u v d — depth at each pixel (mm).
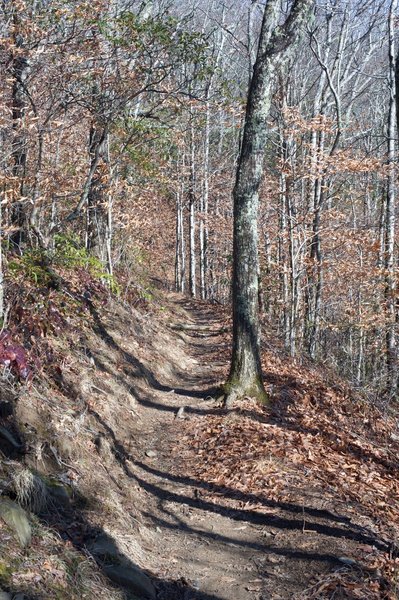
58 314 8742
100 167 11758
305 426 8227
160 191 21078
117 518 5047
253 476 6434
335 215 14906
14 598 3275
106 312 11656
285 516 5633
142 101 13195
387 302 14227
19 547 3730
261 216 18078
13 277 7582
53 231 10742
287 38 8562
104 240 13984
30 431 5359
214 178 28484
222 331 17641
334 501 5879
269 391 9648
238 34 23703
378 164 13695
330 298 17750
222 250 30562
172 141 15633
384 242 15992
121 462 6578
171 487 6422
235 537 5383
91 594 3758
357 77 21672
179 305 23875
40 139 9117
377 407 10688
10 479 4375
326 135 17531
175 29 10734
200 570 4844
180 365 12680
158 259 33875
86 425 6516
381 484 6578
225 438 7582
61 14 8586
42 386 6609
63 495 4797
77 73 9609
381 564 4734
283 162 14117
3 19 8242
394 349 14141
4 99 8406
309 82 23391
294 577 4684
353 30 20500
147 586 4301
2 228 6965
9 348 6160
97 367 8844
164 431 8203
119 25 9875
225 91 13281
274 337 15797
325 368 13578
